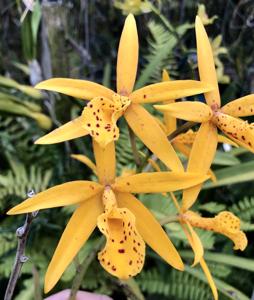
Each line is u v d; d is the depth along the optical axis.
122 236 0.09
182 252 0.16
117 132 0.08
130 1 0.16
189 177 0.09
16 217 0.17
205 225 0.09
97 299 0.13
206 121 0.09
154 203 0.17
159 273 0.16
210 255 0.15
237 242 0.09
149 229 0.09
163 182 0.09
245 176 0.16
